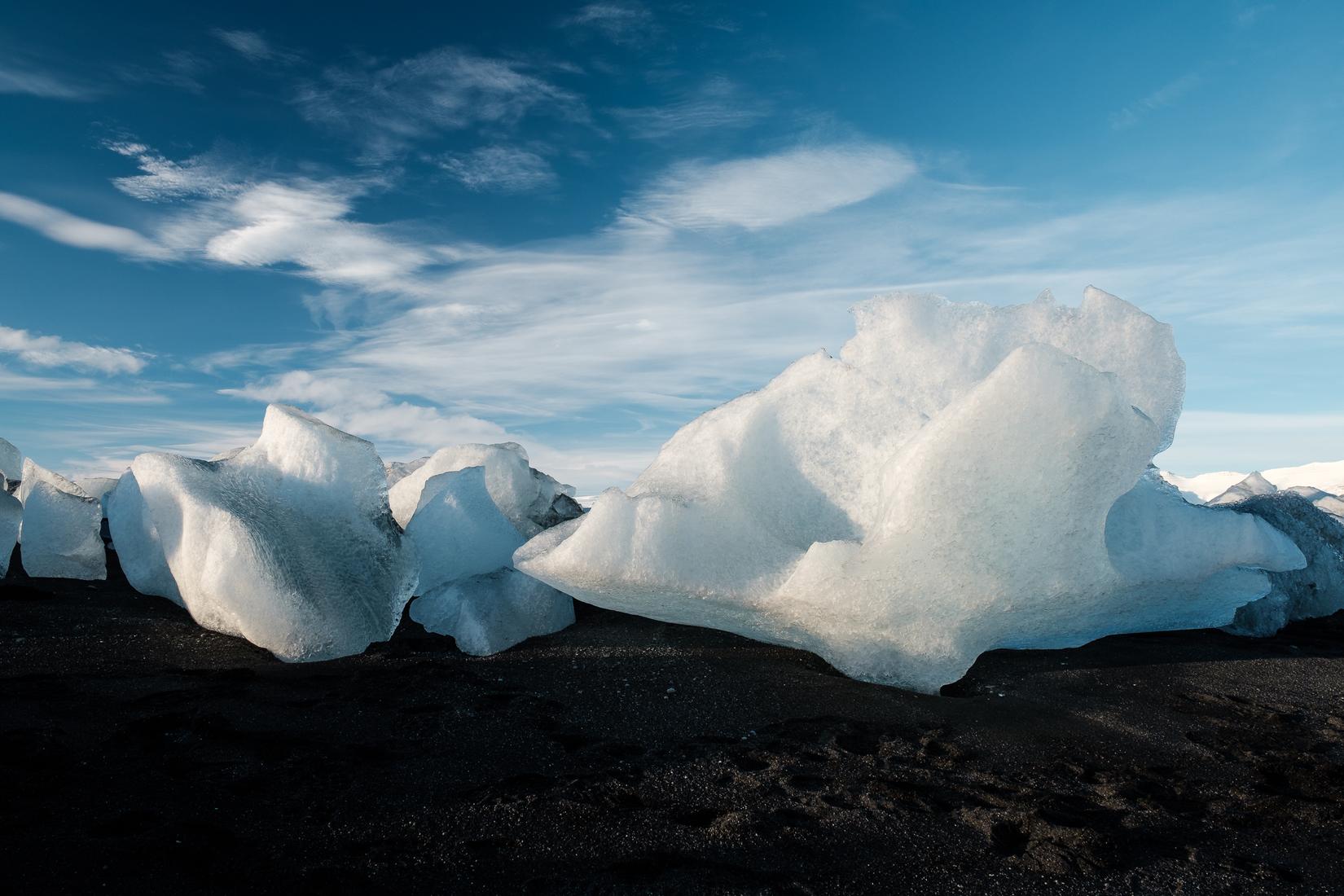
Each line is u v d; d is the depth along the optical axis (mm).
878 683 2982
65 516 3863
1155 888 1786
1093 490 2822
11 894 1533
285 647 2920
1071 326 3289
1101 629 3535
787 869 1788
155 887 1596
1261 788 2285
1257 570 3586
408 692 2678
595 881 1707
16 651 2760
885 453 3182
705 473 3230
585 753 2326
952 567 2846
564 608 3479
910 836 1949
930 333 3340
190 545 3105
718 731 2516
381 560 3344
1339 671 3334
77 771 2004
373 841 1815
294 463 3426
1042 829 1987
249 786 2006
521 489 4496
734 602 2914
